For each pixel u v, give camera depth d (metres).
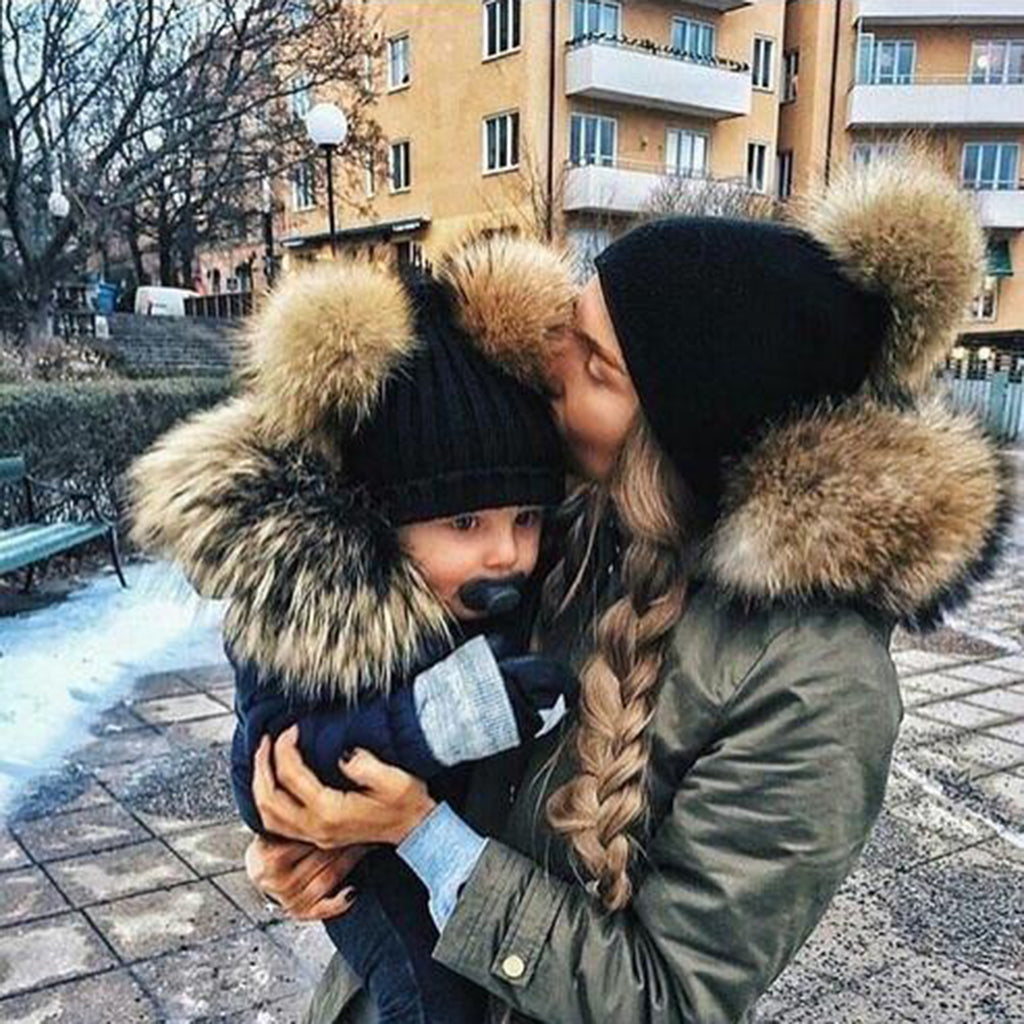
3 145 14.58
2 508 5.79
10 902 2.54
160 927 2.44
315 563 0.86
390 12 21.62
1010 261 23.80
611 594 0.93
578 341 0.92
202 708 4.04
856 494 0.77
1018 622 5.71
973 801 3.28
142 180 14.59
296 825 0.87
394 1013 0.95
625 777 0.83
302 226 24.78
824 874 0.76
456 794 0.93
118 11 14.23
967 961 2.40
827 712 0.77
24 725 3.75
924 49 24.06
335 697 0.86
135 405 6.66
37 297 14.80
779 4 22.16
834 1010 2.21
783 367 0.81
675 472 0.86
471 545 0.93
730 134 21.91
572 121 19.95
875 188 0.85
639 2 20.23
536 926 0.81
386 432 0.90
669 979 0.77
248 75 13.95
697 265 0.83
